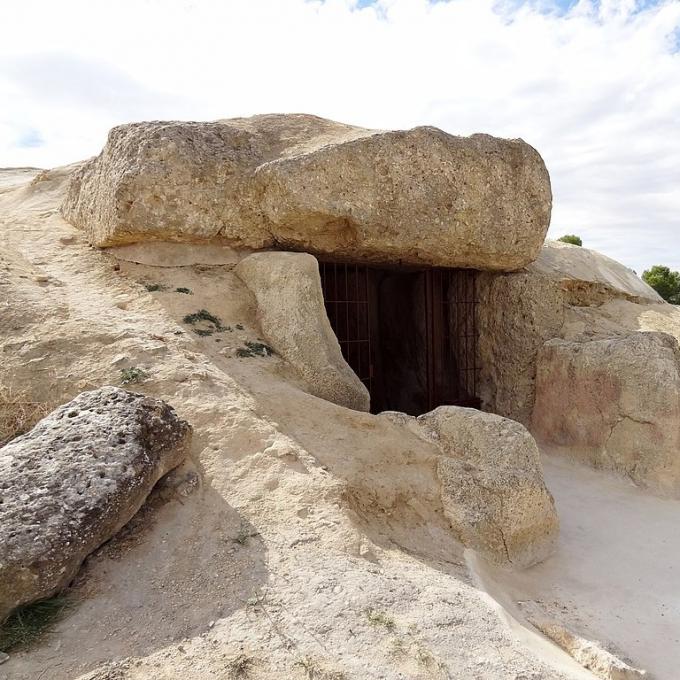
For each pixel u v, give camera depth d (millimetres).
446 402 6527
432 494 3439
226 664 2016
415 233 5305
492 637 2352
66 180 7688
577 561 3602
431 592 2578
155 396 3574
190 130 5188
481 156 5527
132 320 4355
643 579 3410
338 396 4430
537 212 5906
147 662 2029
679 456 4719
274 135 5734
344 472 3309
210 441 3342
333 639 2176
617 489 4797
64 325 4043
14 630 2158
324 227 5227
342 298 7223
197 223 5082
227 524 2818
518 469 3570
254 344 4527
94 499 2480
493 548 3330
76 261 5207
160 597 2385
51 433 2771
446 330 7113
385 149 5133
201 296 4820
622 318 6387
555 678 2178
